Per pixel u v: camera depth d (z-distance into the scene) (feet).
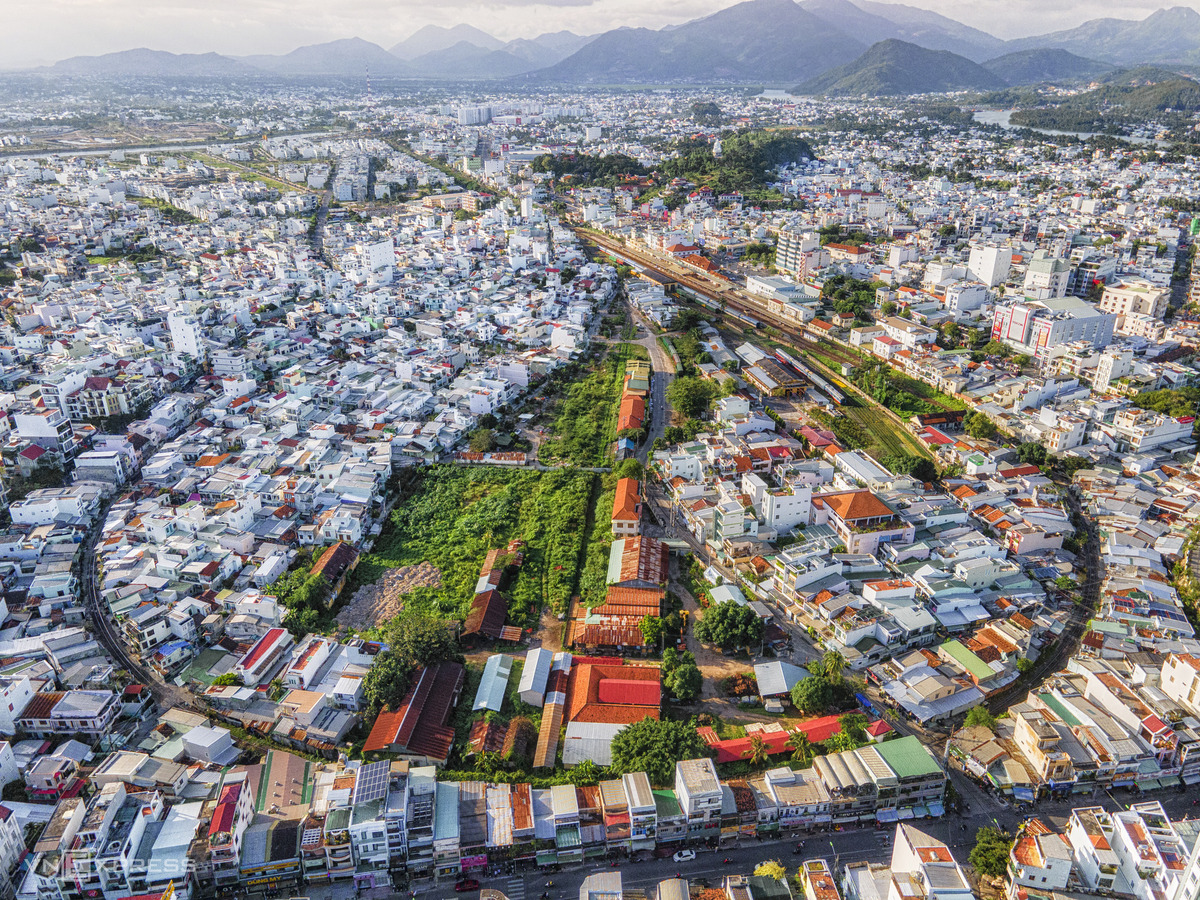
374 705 503.20
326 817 410.93
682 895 370.94
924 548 643.45
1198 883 338.75
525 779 457.68
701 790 413.59
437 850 405.59
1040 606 597.93
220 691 513.04
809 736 479.00
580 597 628.28
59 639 552.41
